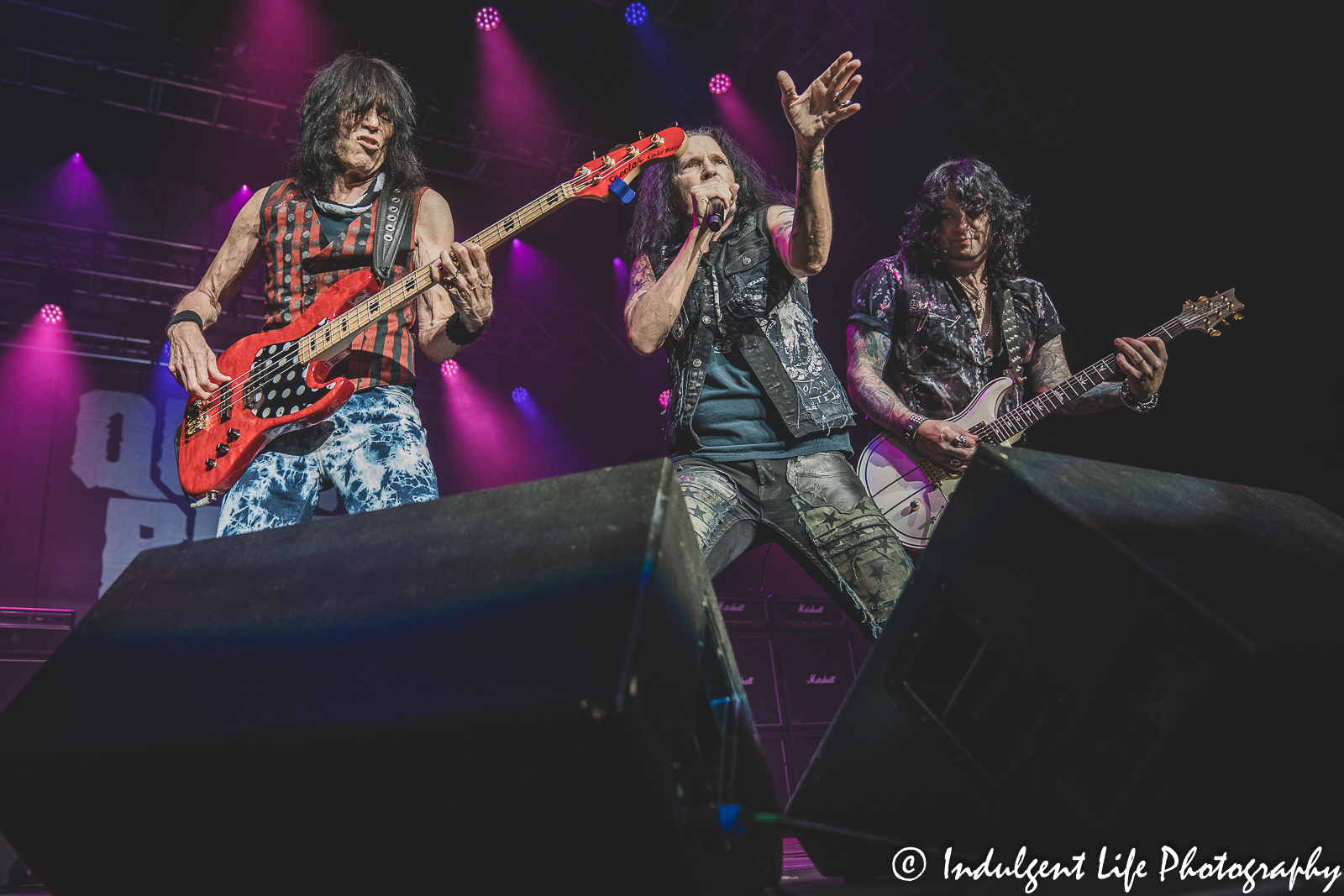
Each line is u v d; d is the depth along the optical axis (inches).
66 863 47.7
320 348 78.5
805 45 295.3
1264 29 256.8
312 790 41.2
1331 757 42.6
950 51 293.0
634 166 90.8
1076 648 43.0
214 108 301.3
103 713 44.9
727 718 46.5
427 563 44.1
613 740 35.2
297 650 43.3
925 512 106.0
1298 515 55.8
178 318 84.9
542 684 36.5
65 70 289.7
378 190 87.7
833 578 81.6
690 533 45.8
